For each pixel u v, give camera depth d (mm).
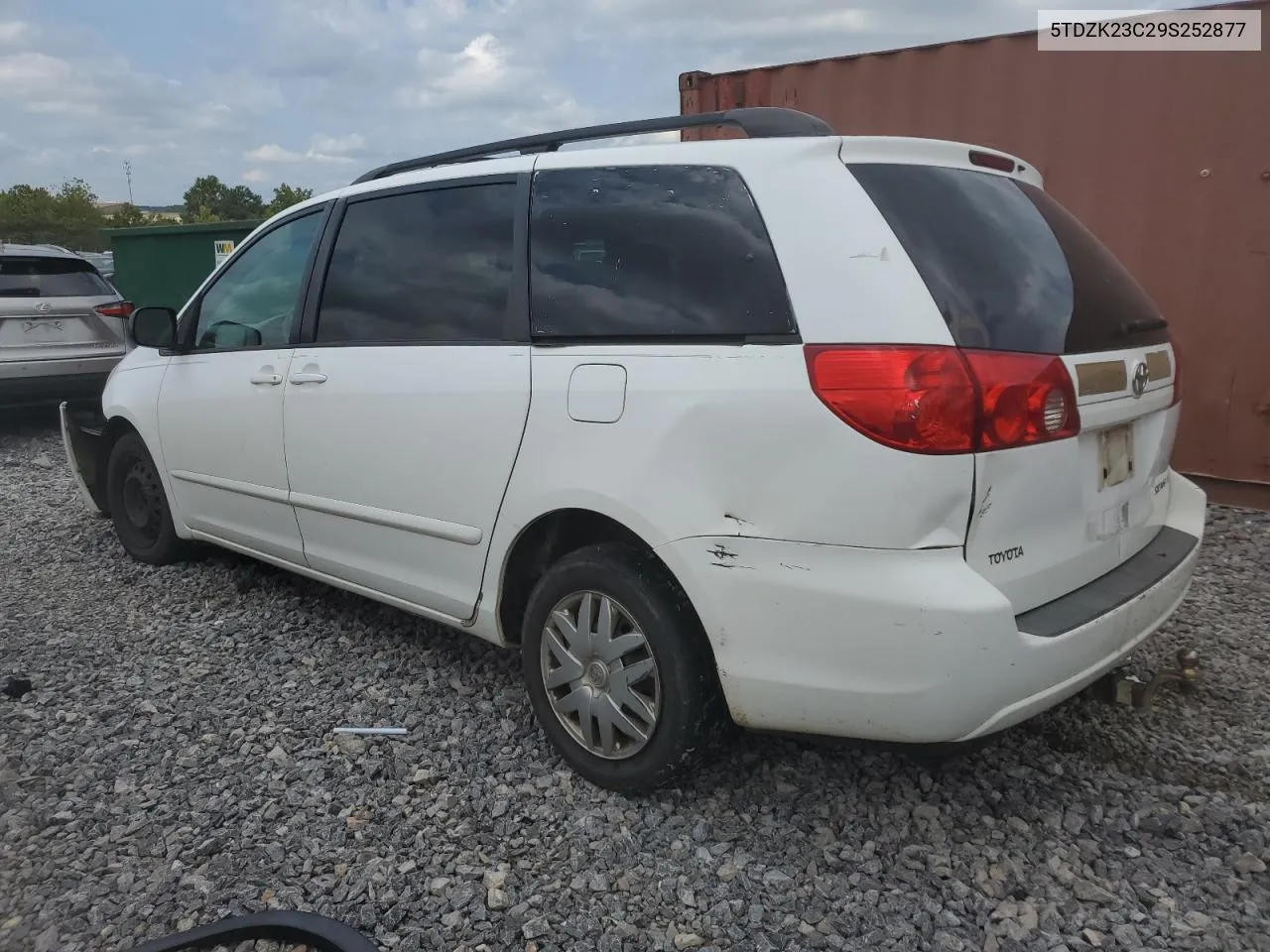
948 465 2271
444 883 2561
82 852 2754
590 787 2982
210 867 2662
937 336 2312
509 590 3207
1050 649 2391
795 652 2461
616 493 2713
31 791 3070
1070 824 2766
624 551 2834
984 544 2355
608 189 2975
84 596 4832
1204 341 5777
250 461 4148
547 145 3324
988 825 2770
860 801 2895
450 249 3381
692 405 2570
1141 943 2305
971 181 2793
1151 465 2979
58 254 9289
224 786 3059
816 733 2531
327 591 4770
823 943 2328
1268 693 3531
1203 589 4574
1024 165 3141
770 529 2453
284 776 3100
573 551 3002
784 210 2572
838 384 2348
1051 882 2535
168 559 5195
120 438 5258
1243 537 5293
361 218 3771
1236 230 5586
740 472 2488
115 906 2521
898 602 2295
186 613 4543
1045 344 2479
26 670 3961
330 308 3789
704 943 2342
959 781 2990
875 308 2365
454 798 2941
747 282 2580
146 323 4465
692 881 2555
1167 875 2551
